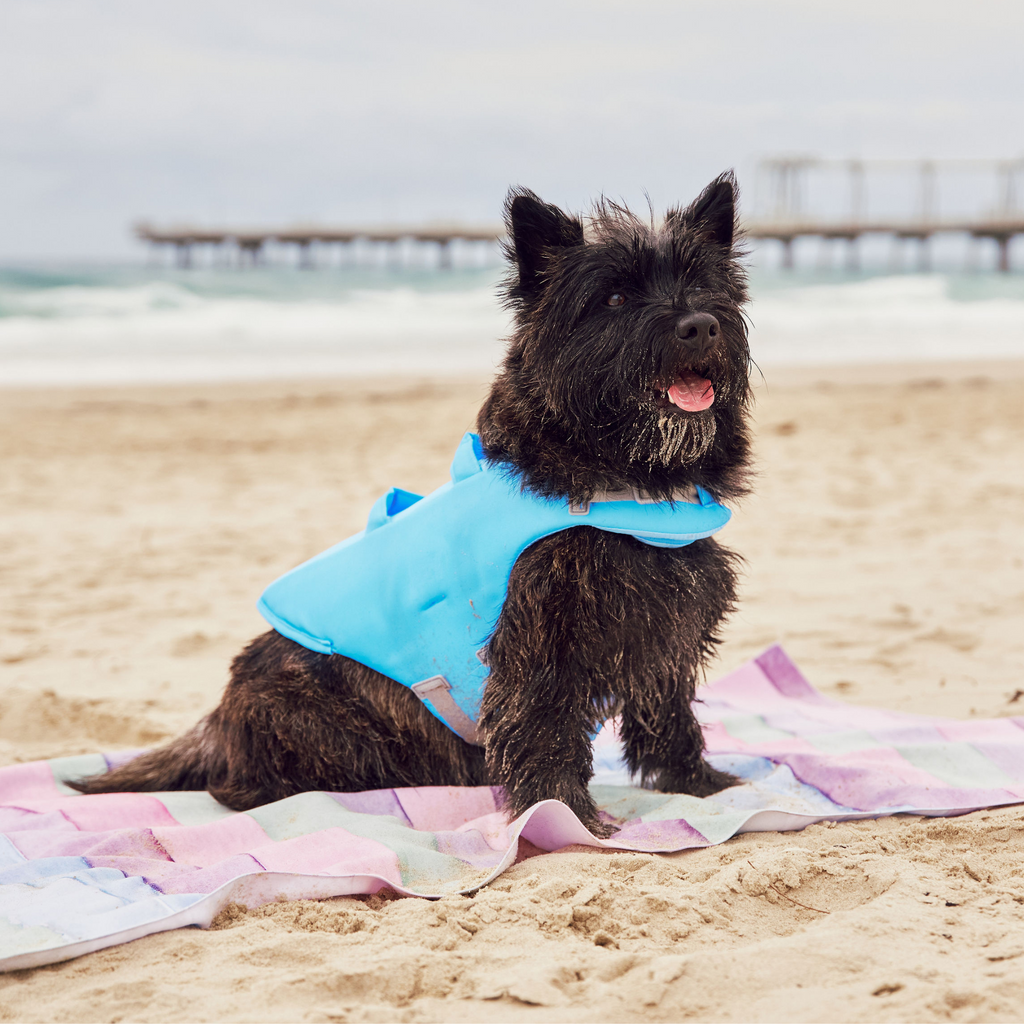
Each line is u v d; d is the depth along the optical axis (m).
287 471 3.52
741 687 1.70
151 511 2.97
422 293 11.08
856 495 2.97
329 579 1.41
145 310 8.78
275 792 1.40
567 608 1.30
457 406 4.80
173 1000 1.11
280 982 1.12
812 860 1.25
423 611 1.35
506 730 1.33
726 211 1.40
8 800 1.46
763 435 4.05
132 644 1.94
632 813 1.39
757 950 1.14
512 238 1.38
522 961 1.14
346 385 5.47
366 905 1.24
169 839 1.32
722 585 1.37
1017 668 1.73
